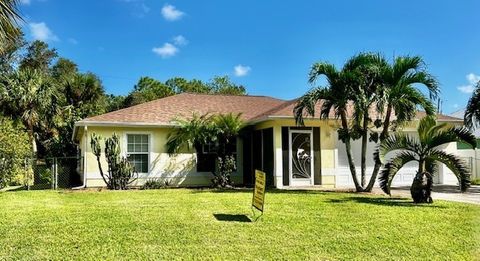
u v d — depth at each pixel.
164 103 19.97
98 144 15.61
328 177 17.39
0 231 7.33
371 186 14.62
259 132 18.20
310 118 16.30
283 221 8.31
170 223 8.06
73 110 27.23
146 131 17.28
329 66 13.88
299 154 17.14
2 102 23.69
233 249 6.20
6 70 30.02
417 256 5.93
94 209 9.87
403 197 12.62
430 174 11.50
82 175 18.39
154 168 17.20
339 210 9.76
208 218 8.63
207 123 16.70
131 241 6.64
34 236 6.96
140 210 9.70
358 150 18.06
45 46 41.78
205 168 17.92
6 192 14.42
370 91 13.58
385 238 6.93
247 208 10.02
